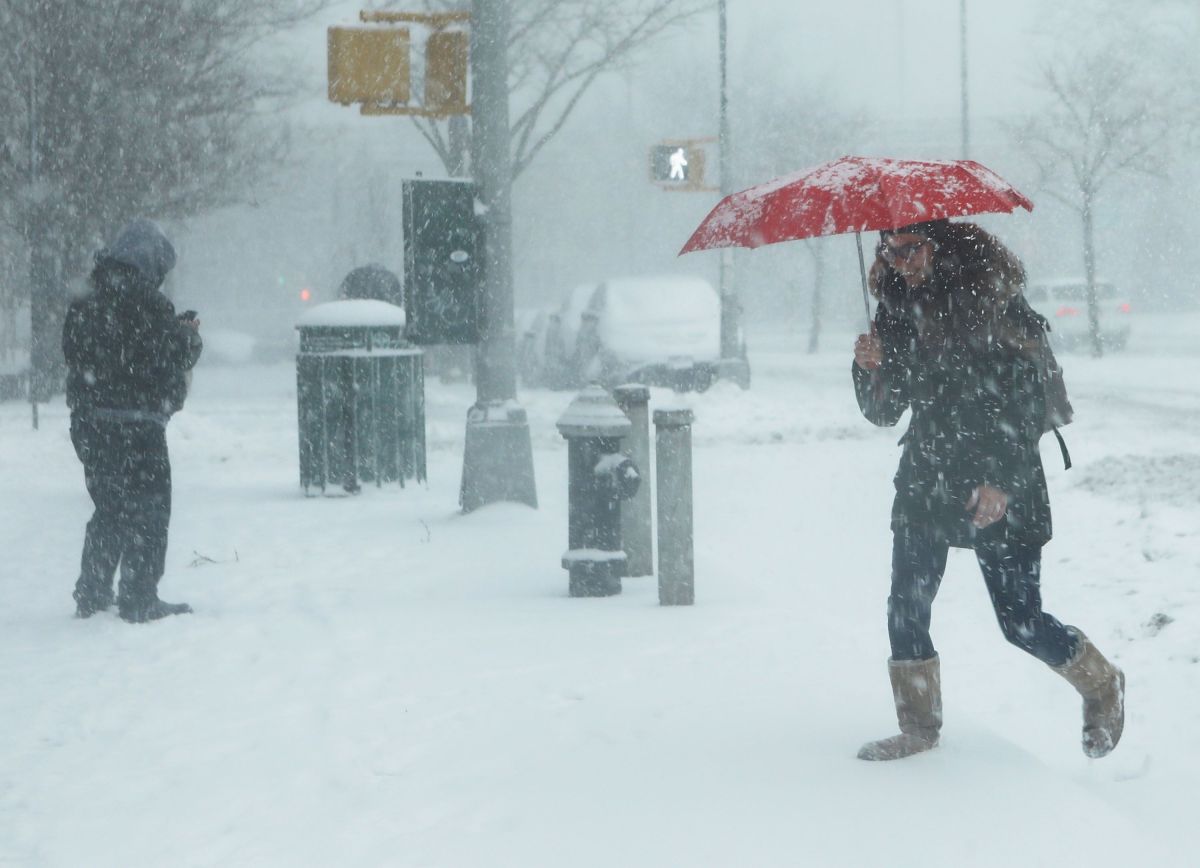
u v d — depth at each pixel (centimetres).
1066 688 1073
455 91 2114
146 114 4666
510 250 2078
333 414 2425
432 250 2016
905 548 837
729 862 675
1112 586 1424
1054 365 816
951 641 1244
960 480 805
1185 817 780
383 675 1104
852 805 745
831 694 989
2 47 4584
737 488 2466
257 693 1063
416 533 1922
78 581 1407
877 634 1250
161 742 940
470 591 1480
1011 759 820
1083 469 2369
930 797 754
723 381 4534
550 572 1585
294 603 1438
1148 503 1936
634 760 848
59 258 4806
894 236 818
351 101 2094
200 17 4681
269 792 827
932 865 662
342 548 1806
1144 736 948
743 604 1357
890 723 912
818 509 2167
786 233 813
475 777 837
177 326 1365
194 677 1123
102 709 1030
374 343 2458
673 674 1066
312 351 2438
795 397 4525
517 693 1030
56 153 4625
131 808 805
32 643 1278
